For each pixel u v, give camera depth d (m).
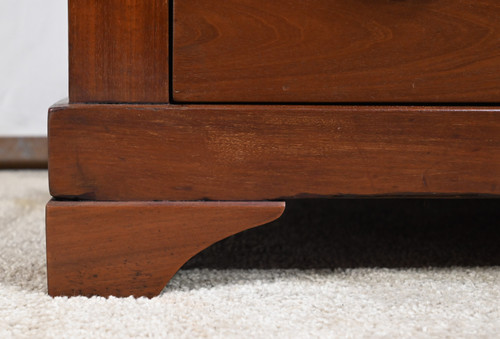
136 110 0.44
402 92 0.46
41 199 0.90
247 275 0.52
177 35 0.44
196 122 0.45
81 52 0.44
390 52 0.45
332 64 0.45
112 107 0.44
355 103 0.46
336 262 0.56
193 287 0.48
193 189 0.45
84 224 0.44
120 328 0.39
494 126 0.46
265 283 0.49
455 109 0.46
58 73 1.22
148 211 0.45
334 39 0.45
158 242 0.45
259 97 0.45
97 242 0.45
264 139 0.45
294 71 0.45
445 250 0.61
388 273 0.52
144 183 0.45
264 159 0.45
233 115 0.45
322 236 0.68
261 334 0.38
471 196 0.47
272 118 0.45
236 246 0.63
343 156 0.46
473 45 0.45
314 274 0.52
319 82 0.45
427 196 0.47
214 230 0.45
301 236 0.68
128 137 0.44
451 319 0.41
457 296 0.46
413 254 0.60
